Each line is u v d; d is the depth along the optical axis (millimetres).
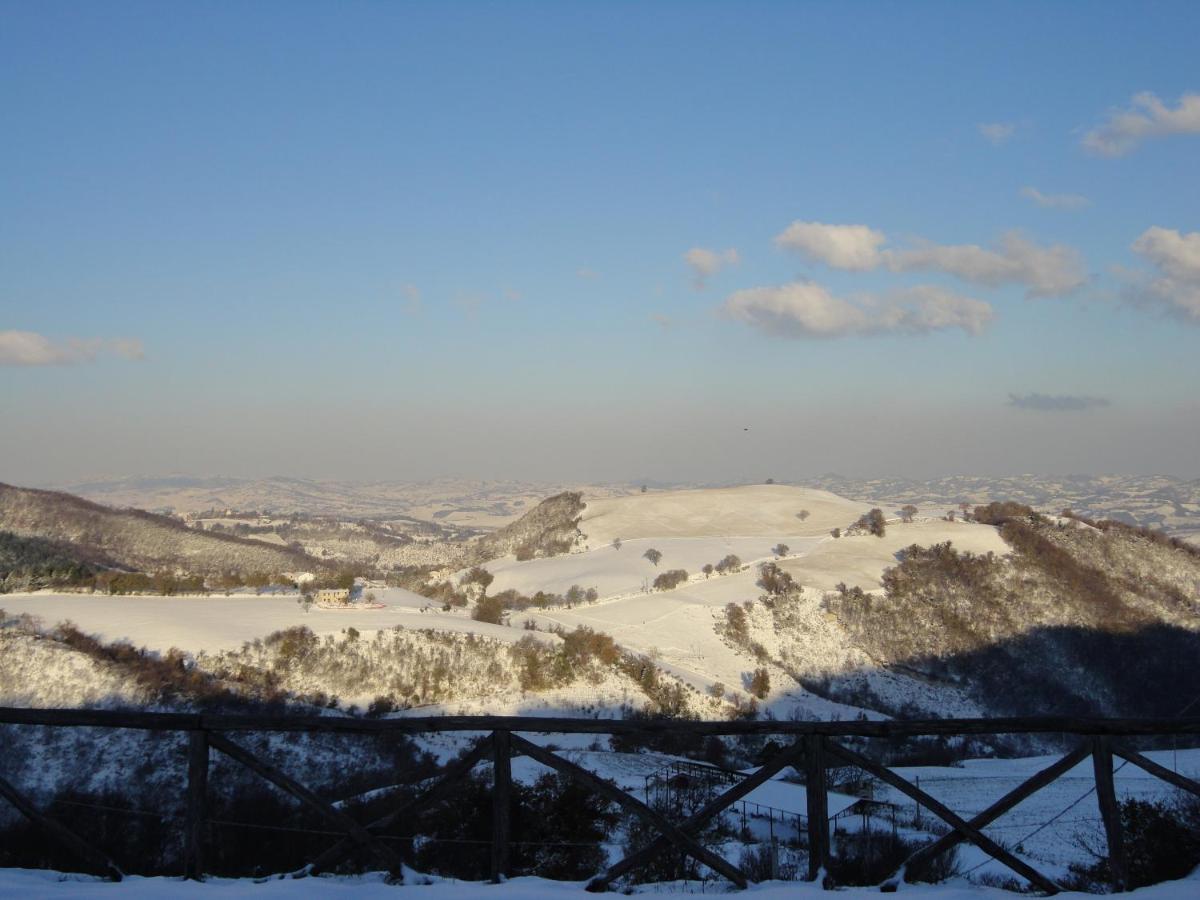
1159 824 15680
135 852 20562
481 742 10781
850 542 140125
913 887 10289
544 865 18281
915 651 105625
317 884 10141
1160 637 111375
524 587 134875
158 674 67562
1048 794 31266
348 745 39625
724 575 127125
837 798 28984
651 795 27188
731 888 11266
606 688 80250
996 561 126438
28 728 37719
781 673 97812
